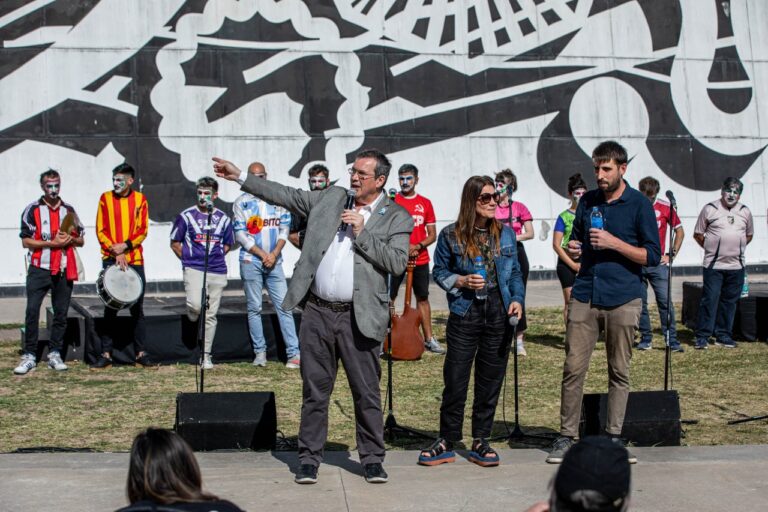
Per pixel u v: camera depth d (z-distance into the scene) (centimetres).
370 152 581
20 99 1645
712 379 939
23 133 1644
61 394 858
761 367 995
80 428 743
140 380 920
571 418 625
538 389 898
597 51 1855
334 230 574
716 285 1100
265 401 653
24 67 1650
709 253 1105
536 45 1831
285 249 1723
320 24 1753
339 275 568
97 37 1677
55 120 1655
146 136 1684
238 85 1720
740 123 1905
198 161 1700
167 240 1684
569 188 1038
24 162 1642
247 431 646
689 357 1050
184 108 1700
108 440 708
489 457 610
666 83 1881
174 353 1003
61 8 1666
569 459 245
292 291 572
